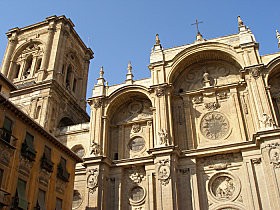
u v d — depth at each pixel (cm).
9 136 2662
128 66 4581
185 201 3388
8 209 2478
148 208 3516
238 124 3725
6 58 5838
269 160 3164
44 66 5312
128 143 4112
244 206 3238
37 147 2989
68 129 4581
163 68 4194
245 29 4125
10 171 2602
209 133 3812
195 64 4331
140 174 3806
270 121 3375
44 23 5962
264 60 3909
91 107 4338
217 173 3488
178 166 3591
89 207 3559
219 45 4088
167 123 3803
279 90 3841
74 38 6241
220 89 4019
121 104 4422
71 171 3491
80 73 6253
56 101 4969
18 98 5022
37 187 2878
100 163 3794
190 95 4116
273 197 3031
